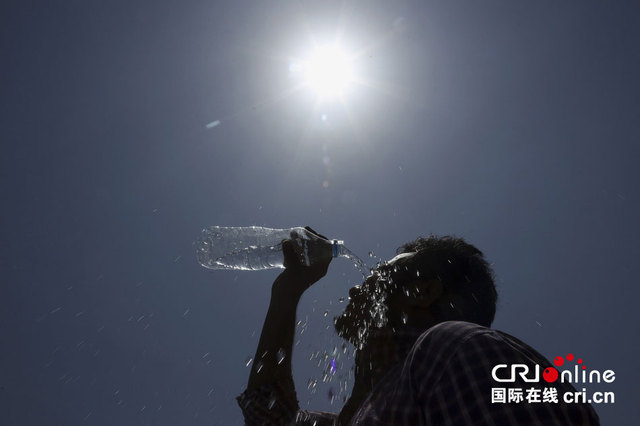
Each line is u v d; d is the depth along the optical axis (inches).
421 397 21.8
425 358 22.4
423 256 31.4
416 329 29.7
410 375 22.8
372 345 30.8
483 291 30.7
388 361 29.6
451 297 30.1
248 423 37.0
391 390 25.1
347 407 32.5
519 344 21.6
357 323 32.8
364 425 24.5
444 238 32.9
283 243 42.1
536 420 18.4
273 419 36.2
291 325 39.1
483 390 19.6
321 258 41.7
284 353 38.2
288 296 40.1
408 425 22.2
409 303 30.4
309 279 41.3
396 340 29.9
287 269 41.5
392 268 31.8
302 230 42.5
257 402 36.7
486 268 31.9
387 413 23.5
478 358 20.5
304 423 38.5
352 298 34.0
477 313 30.1
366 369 31.3
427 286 30.4
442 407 20.5
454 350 21.3
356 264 43.5
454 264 30.8
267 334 38.9
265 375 37.4
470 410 19.5
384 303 31.1
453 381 20.5
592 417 19.3
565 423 18.4
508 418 18.6
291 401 37.2
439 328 23.0
